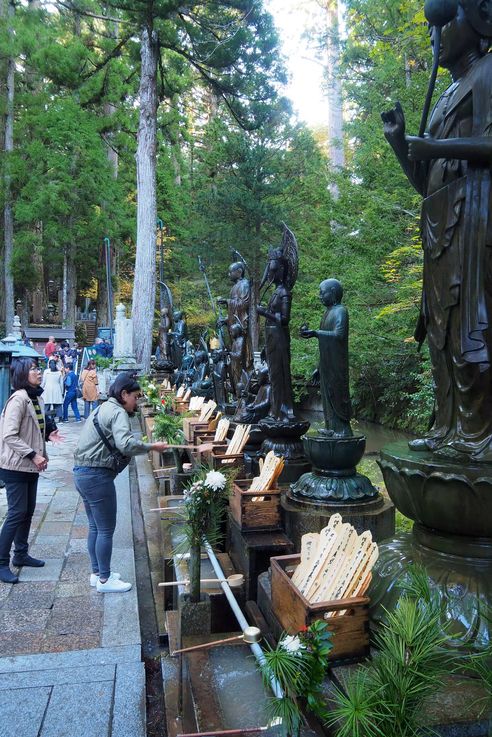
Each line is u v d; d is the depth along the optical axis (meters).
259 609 2.87
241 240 19.77
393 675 1.66
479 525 2.24
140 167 17.62
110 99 24.14
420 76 10.26
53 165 26.62
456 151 2.29
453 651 1.87
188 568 3.25
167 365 16.30
